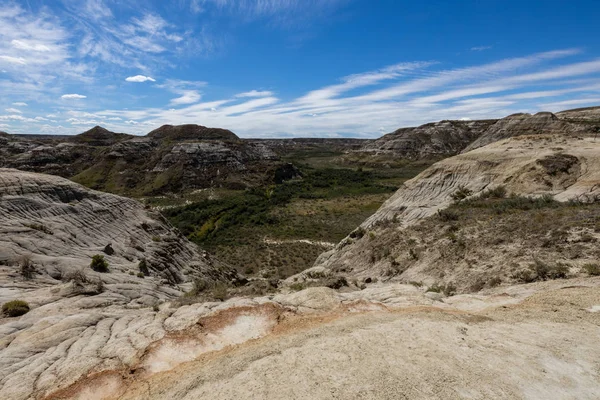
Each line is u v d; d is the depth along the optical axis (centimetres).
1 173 2714
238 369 695
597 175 3139
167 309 1312
